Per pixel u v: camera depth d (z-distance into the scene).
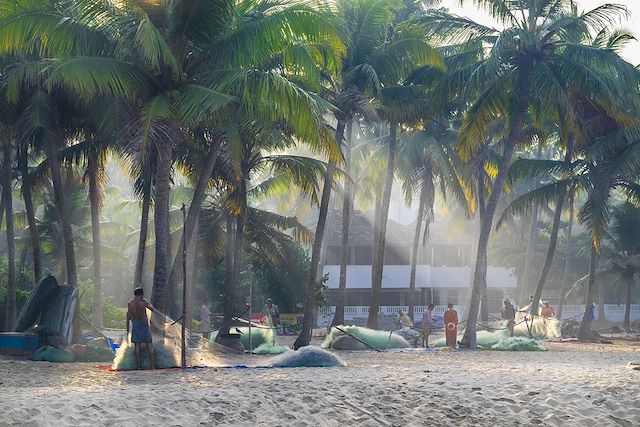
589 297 68.50
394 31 55.59
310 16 38.56
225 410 21.55
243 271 90.44
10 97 40.72
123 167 57.31
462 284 114.19
